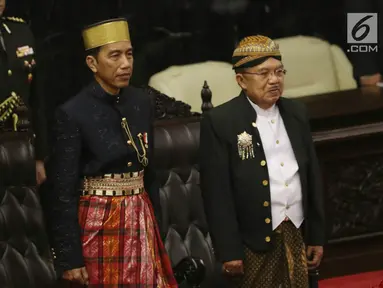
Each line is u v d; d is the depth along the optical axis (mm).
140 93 13797
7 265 14656
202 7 25000
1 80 18641
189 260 15062
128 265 13297
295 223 14078
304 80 23891
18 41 18969
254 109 13906
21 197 14922
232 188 13930
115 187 13359
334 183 19750
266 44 13633
